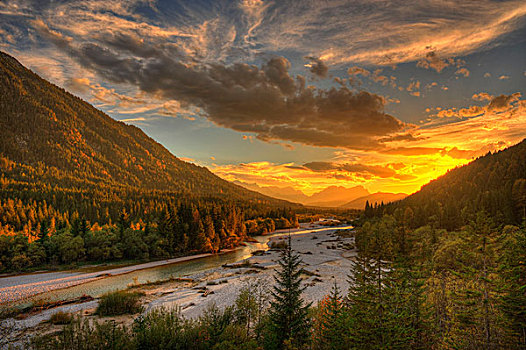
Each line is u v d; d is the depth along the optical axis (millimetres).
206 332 18266
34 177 189500
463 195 136250
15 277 53344
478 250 18703
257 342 18016
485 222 18625
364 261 16969
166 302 35906
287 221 182875
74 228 75188
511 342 15492
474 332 16266
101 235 73500
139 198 179000
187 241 86250
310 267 58688
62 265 64000
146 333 18000
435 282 20953
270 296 31844
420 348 15398
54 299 39625
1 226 80188
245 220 163875
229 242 104062
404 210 116062
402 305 15688
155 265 68125
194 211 97312
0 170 179500
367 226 87375
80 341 17531
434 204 116688
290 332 15703
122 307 31156
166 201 181125
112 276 55781
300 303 16312
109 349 16734
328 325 16297
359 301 15844
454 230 78250
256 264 64688
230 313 22750
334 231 160625
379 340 14008
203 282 48719
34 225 89812
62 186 186875
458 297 17703
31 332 24797
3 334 24453
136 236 78250
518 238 18609
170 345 17297
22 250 61312
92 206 135250
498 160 167000
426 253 29406
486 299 16359
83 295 39344
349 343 15023
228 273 56031
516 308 15555
